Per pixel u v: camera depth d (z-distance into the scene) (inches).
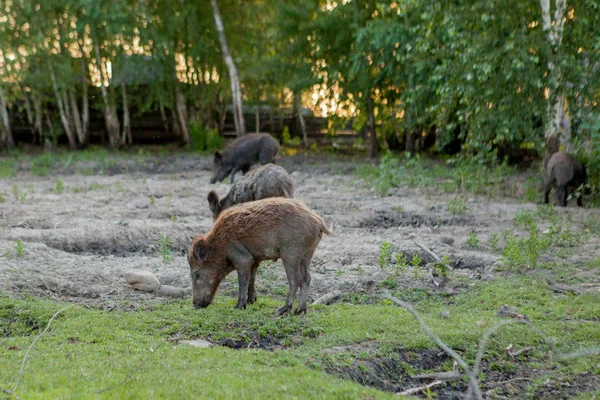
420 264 370.6
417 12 692.1
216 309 281.9
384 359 233.6
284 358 225.8
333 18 851.4
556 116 555.5
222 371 207.9
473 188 581.3
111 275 332.8
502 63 518.6
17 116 1085.8
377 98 895.7
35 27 962.1
